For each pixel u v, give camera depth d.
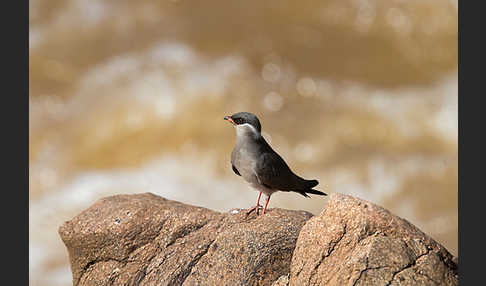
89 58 22.16
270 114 20.22
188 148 19.67
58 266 16.62
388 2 23.50
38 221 17.95
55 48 22.47
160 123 20.03
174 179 19.09
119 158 19.72
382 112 20.48
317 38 22.75
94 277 9.35
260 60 21.78
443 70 22.14
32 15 23.23
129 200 9.77
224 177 19.14
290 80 21.27
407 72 22.00
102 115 20.41
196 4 23.72
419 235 7.79
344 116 20.36
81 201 18.56
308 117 20.30
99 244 9.35
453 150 19.72
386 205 18.38
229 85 20.77
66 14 23.17
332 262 7.77
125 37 22.61
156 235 9.30
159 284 8.82
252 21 23.14
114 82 21.19
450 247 16.95
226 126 19.89
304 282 7.91
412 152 19.67
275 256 8.56
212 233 9.11
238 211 9.41
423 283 7.27
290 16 23.34
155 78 20.98
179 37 22.39
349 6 23.53
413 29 22.92
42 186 19.06
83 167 19.64
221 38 22.34
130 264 9.23
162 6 23.48
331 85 21.27
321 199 18.52
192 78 20.95
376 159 19.34
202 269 8.73
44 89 21.33
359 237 7.77
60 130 20.36
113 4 23.42
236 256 8.62
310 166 19.14
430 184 18.75
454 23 22.95
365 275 7.32
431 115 20.45
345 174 18.94
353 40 22.80
